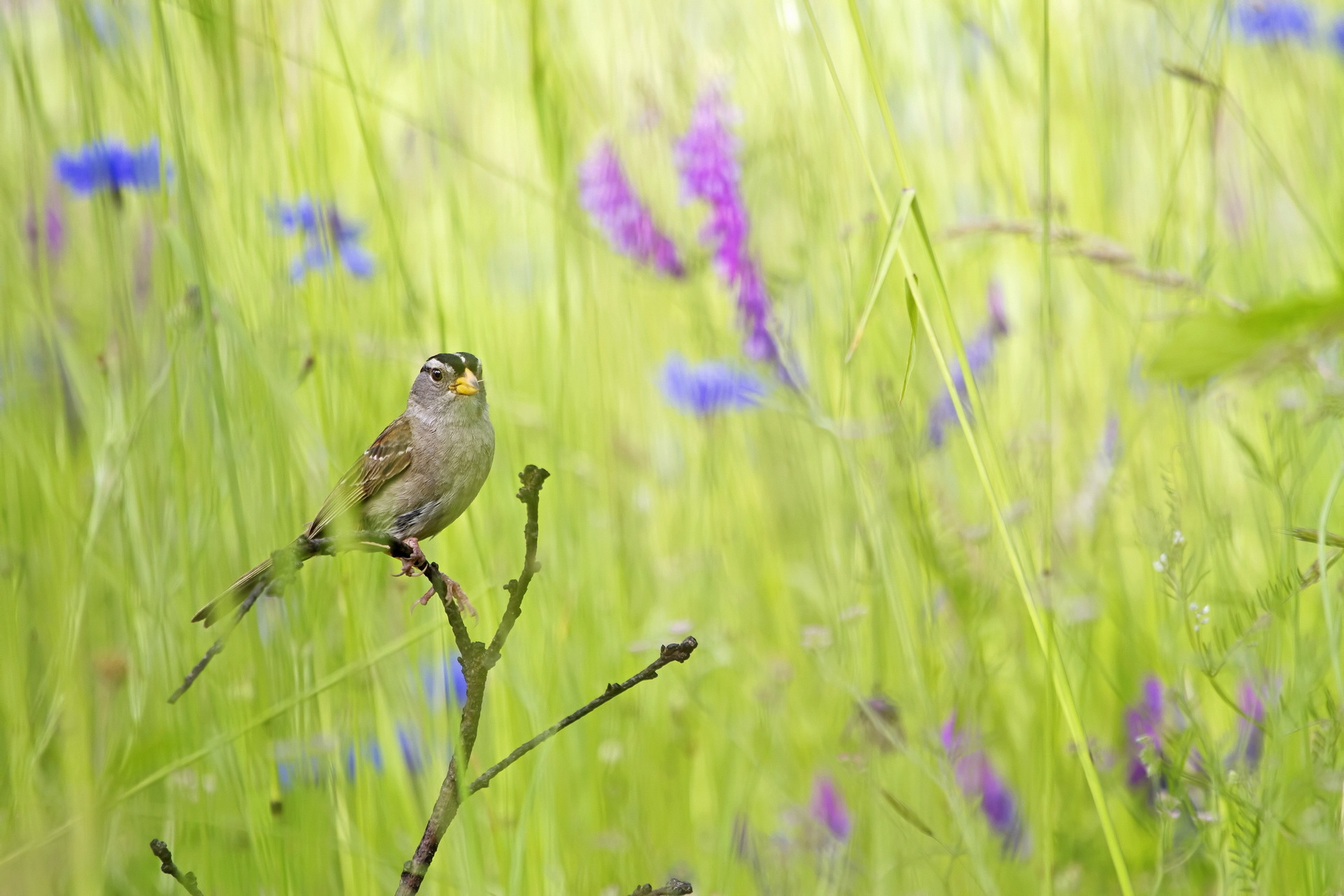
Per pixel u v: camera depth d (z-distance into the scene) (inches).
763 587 253.6
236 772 244.7
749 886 248.8
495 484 251.4
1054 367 252.7
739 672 253.0
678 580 253.9
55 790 244.1
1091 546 250.7
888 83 254.8
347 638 246.2
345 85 247.1
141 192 245.6
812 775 251.0
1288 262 253.0
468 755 240.1
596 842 248.2
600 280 254.1
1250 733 245.0
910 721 248.4
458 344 251.9
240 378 245.3
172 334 245.3
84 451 248.1
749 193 253.1
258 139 247.0
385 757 249.1
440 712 248.5
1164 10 249.8
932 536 249.0
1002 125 254.5
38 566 246.4
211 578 245.8
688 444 255.1
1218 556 247.9
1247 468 247.4
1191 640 243.8
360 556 247.9
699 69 252.4
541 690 248.7
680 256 252.8
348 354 248.5
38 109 245.8
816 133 251.8
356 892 245.9
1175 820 244.7
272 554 241.9
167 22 245.8
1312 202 252.4
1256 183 253.1
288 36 248.2
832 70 243.0
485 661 239.9
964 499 252.4
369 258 251.6
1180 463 250.2
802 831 249.6
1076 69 255.1
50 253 248.1
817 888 248.1
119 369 245.9
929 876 248.4
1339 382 242.4
